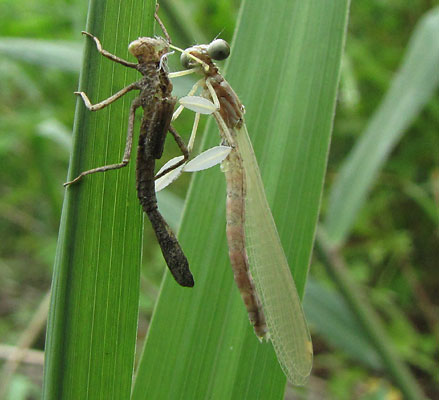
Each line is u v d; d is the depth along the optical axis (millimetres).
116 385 65
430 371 112
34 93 139
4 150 129
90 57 65
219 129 72
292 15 72
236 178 72
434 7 139
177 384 69
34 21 112
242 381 69
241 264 70
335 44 72
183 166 70
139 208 67
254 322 69
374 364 91
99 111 65
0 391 99
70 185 64
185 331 69
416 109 90
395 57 139
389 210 136
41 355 104
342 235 88
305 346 71
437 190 115
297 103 72
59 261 64
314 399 113
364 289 127
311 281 93
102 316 65
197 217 72
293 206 72
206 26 122
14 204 154
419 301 129
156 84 67
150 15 67
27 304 136
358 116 136
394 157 133
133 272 66
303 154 72
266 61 72
